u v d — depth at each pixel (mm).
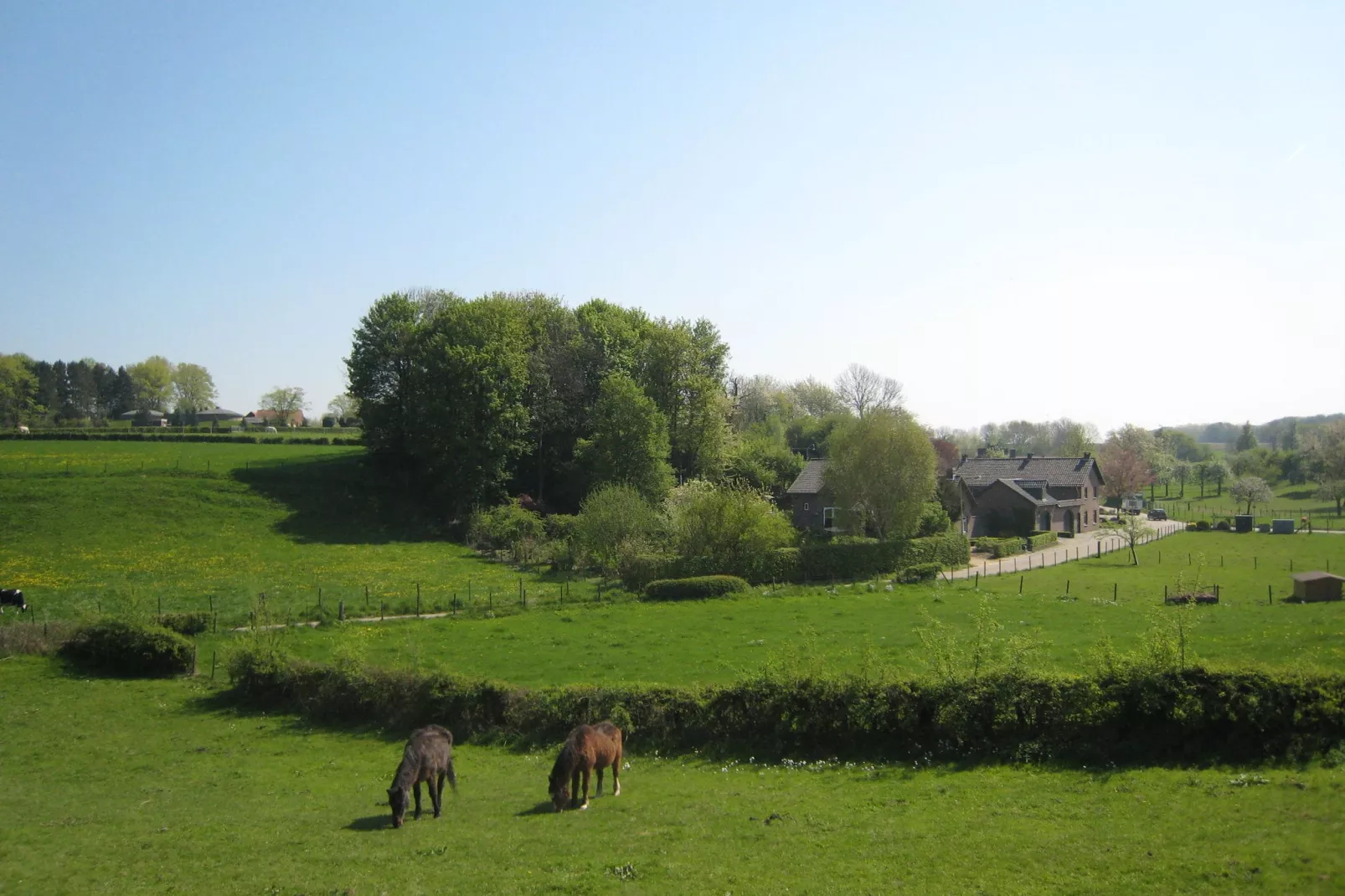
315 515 74875
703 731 24547
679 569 53500
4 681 34219
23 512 65938
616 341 93875
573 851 16172
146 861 16562
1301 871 13203
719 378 99000
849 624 40438
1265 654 28797
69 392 186250
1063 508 89750
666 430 80688
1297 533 87000
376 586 54531
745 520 55781
